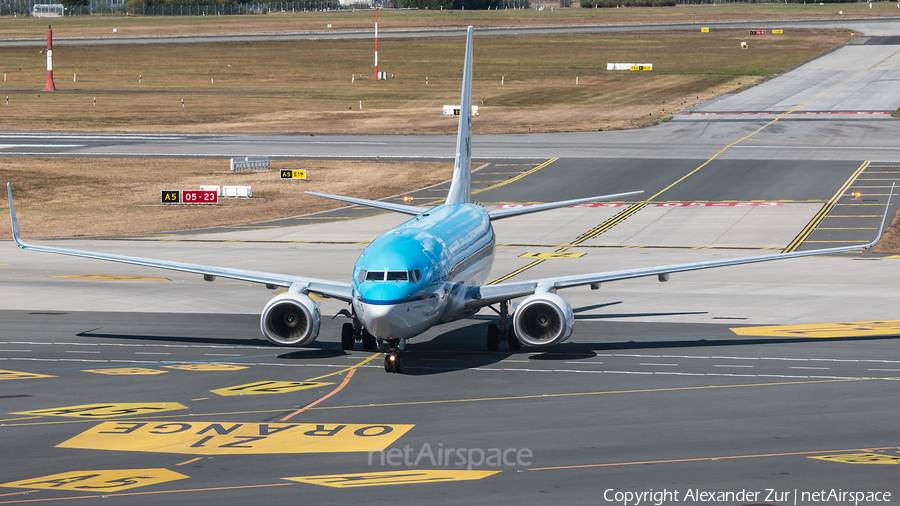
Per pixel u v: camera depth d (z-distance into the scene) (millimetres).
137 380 111938
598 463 77188
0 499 68938
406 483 72375
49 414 95625
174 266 133000
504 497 68812
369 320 108812
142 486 71938
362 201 159000
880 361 120250
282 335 120062
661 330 144250
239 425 90875
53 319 155750
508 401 100000
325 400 101062
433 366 119125
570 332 118438
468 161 166125
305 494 69812
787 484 71250
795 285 187375
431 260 114375
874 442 83125
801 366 117688
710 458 78312
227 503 67750
